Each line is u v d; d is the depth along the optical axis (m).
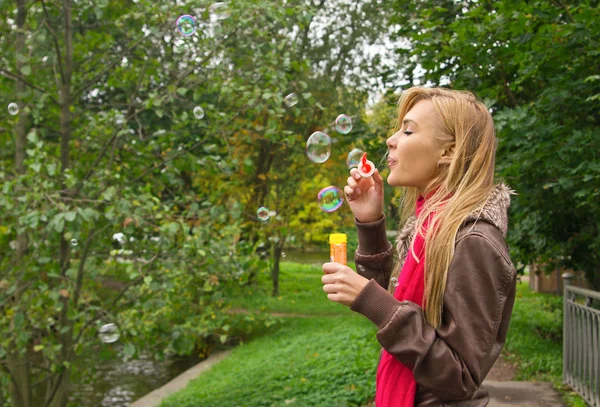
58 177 5.43
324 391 6.55
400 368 1.43
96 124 5.76
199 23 5.50
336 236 1.49
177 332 5.65
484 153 1.49
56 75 6.12
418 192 1.81
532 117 4.69
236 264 5.61
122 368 11.07
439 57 5.72
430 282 1.36
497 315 1.32
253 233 11.50
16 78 5.67
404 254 1.60
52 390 6.12
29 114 6.20
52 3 6.01
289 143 6.16
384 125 7.47
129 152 6.37
